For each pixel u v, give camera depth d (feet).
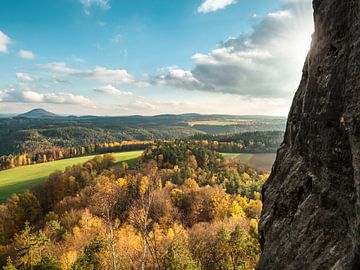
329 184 30.91
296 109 46.21
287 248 35.40
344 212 27.73
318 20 36.50
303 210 35.04
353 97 25.35
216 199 278.46
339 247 27.35
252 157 507.30
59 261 179.22
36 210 376.89
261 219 48.39
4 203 400.06
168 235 144.56
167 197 269.44
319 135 33.37
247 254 157.79
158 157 427.74
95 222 221.66
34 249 206.90
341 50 30.25
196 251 179.22
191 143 538.88
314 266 28.94
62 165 608.19
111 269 135.23
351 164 27.27
